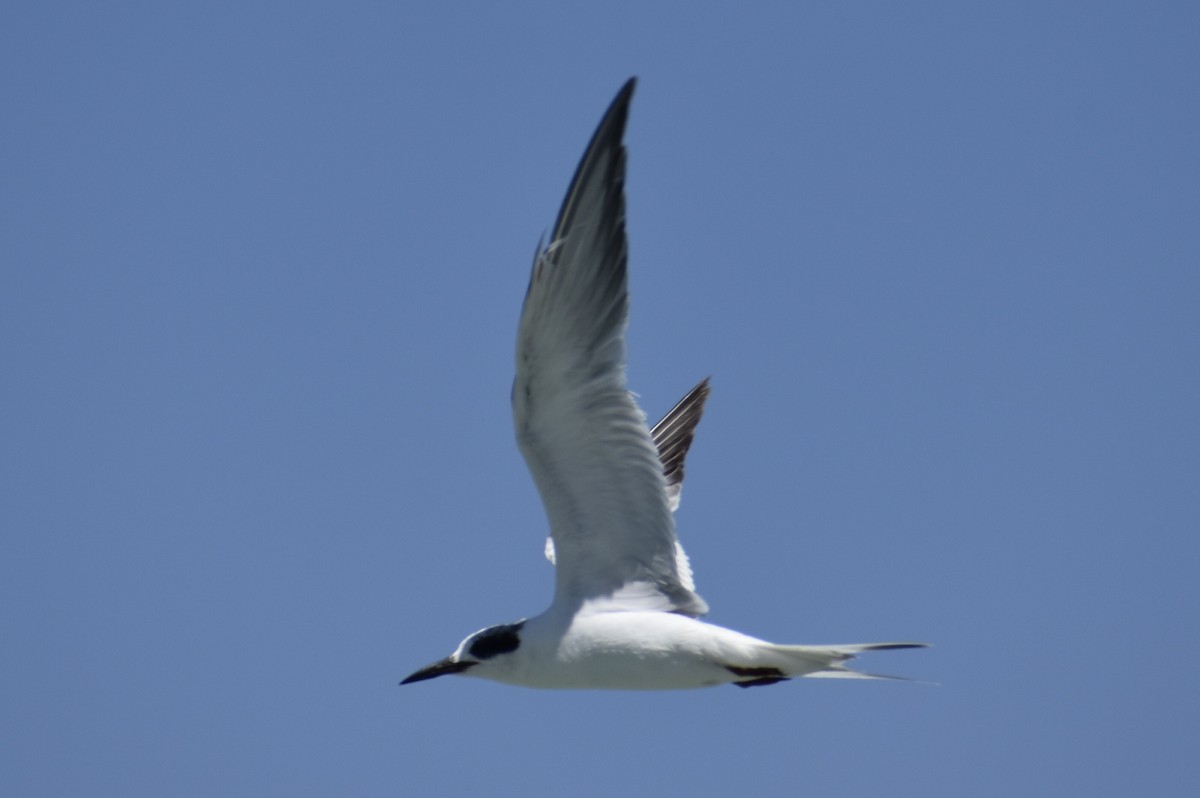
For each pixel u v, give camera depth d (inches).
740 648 553.0
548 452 551.2
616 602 573.3
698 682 562.6
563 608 574.2
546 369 534.6
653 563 572.4
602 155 523.5
